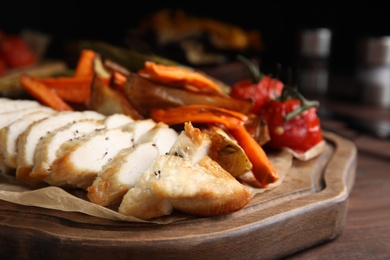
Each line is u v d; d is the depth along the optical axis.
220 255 0.43
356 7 1.16
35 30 1.20
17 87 0.62
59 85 0.58
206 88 0.55
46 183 0.48
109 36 1.19
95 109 0.56
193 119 0.51
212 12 1.18
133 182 0.46
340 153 0.59
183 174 0.43
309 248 0.48
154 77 0.54
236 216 0.46
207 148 0.47
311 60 1.03
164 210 0.44
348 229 0.51
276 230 0.46
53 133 0.48
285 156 0.56
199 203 0.44
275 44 1.19
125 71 0.59
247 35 1.02
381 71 0.95
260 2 1.16
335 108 0.92
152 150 0.48
